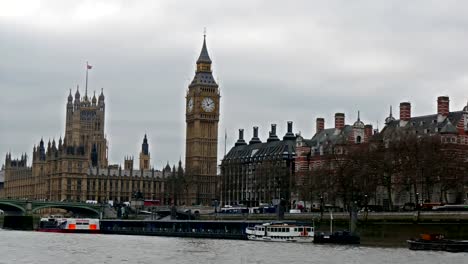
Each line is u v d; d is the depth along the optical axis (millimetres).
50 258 159000
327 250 177625
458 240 181500
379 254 165000
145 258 159375
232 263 148250
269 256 162625
